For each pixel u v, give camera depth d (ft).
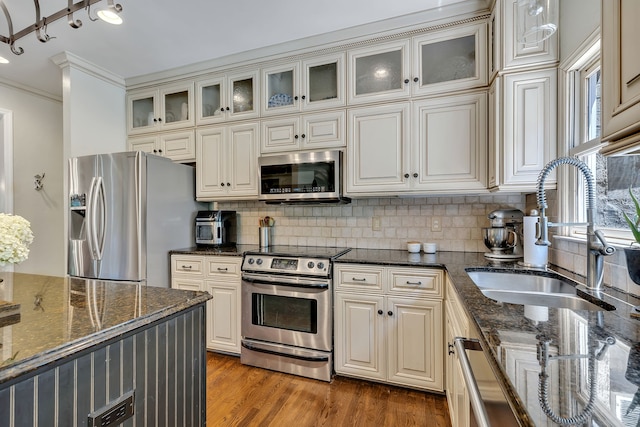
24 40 8.04
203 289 8.46
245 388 6.78
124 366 2.93
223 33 7.82
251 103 9.05
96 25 7.43
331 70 8.22
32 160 11.10
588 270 4.22
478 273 5.79
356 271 6.89
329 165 7.79
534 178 5.83
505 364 2.05
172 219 8.93
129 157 8.09
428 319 6.34
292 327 7.39
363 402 6.25
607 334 2.57
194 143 9.61
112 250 8.15
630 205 4.22
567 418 1.49
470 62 6.93
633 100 2.13
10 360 2.17
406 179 7.34
